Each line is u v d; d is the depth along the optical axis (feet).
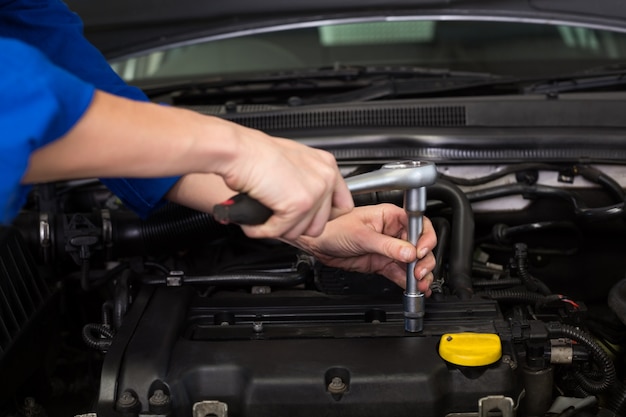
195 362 4.22
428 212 6.10
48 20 4.66
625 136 5.99
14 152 2.56
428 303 4.79
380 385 4.06
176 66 7.95
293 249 6.09
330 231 4.69
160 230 5.72
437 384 4.09
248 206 3.12
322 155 3.37
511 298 5.24
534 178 6.05
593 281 6.42
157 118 2.93
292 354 4.25
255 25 7.70
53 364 5.64
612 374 4.43
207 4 7.64
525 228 6.04
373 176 3.81
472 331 4.48
